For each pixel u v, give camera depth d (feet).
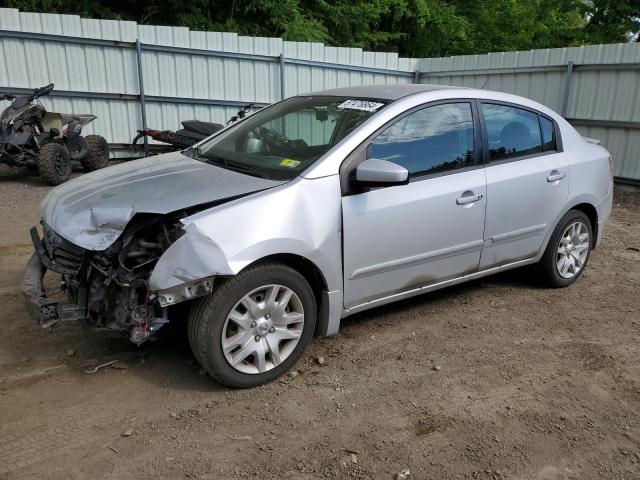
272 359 11.43
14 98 29.99
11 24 31.91
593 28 57.47
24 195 27.35
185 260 9.97
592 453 9.83
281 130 13.87
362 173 11.61
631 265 19.77
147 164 13.74
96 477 8.86
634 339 14.01
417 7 57.41
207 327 10.57
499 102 15.06
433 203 13.12
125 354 12.48
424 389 11.53
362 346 13.16
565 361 12.84
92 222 10.73
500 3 64.95
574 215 16.69
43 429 9.93
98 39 34.04
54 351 12.51
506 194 14.58
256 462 9.31
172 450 9.52
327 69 40.98
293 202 11.21
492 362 12.68
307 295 11.65
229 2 50.11
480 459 9.57
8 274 16.84
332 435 10.03
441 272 13.94
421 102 13.42
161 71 36.19
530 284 17.38
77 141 31.12
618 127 33.01
